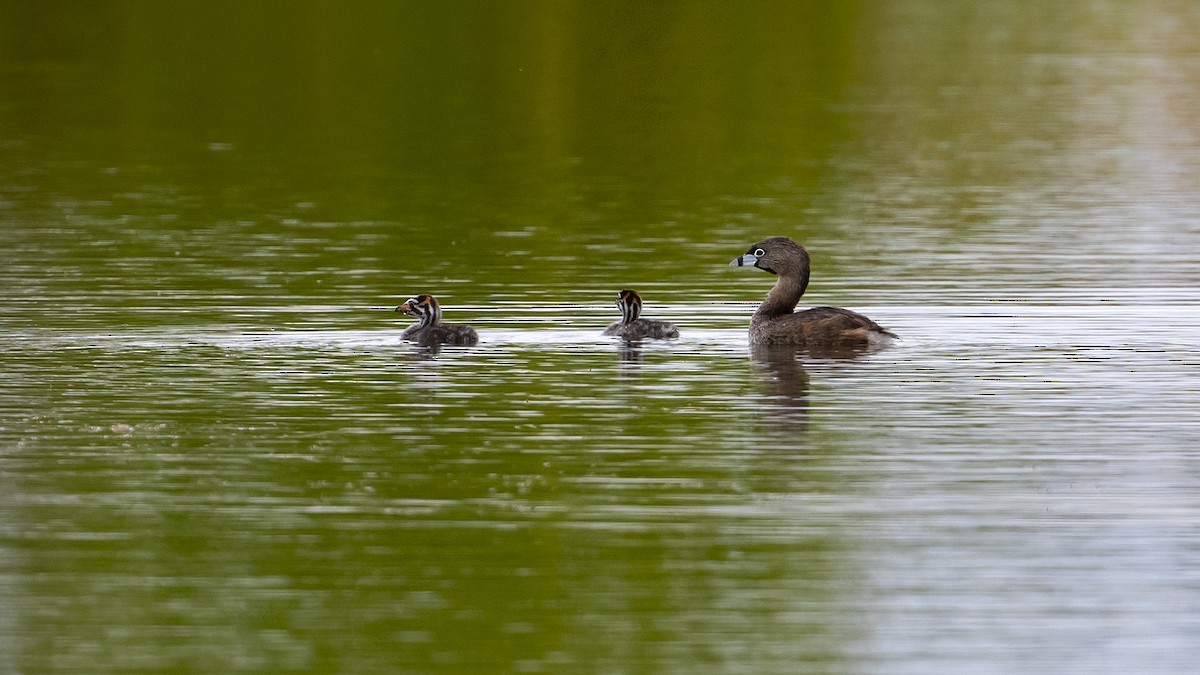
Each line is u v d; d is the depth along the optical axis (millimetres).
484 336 26016
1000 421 20406
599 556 15883
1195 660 13781
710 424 20359
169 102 54469
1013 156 46906
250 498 17609
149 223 37344
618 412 20953
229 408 21156
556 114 53375
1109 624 14461
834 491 17703
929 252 33844
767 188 42531
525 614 14664
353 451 19266
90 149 47469
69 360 23938
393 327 26500
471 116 53031
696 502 17375
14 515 17078
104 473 18438
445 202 40625
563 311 28234
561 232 36750
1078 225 37031
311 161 46125
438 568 15625
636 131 50875
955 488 17781
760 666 13711
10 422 20453
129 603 14984
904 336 25844
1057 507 17156
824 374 23094
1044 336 25703
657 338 25719
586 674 13586
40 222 37281
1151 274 31094
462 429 20188
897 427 20172
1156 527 16594
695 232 36656
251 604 14977
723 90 57281
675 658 13859
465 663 13812
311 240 35406
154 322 26797
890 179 43719
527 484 17984
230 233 36156
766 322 25500
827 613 14695
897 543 16203
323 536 16453
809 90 57562
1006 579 15359
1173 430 19953
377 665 13797
